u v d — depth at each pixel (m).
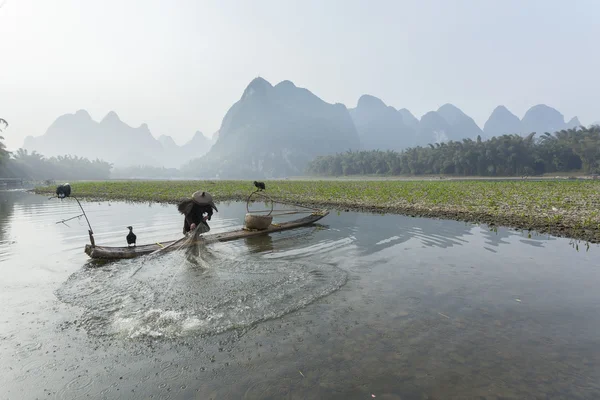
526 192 21.02
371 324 3.77
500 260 6.32
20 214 14.30
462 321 3.81
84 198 23.16
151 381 2.85
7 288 5.01
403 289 4.82
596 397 2.56
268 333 3.60
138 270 5.75
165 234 9.43
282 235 8.90
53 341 3.51
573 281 5.11
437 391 2.65
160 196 22.89
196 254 6.66
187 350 3.31
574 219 10.44
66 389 2.76
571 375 2.83
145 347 3.38
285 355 3.18
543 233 8.95
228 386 2.76
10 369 3.04
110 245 8.03
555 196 18.14
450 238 8.38
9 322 3.92
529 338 3.43
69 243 8.23
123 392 2.71
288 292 4.72
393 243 7.85
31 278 5.46
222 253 6.90
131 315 4.05
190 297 4.55
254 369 2.98
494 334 3.51
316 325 3.76
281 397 2.61
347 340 3.43
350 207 15.77
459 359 3.07
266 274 5.49
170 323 3.84
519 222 10.41
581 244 7.62
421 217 12.34
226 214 13.71
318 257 6.59
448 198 17.39
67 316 4.07
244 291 4.75
